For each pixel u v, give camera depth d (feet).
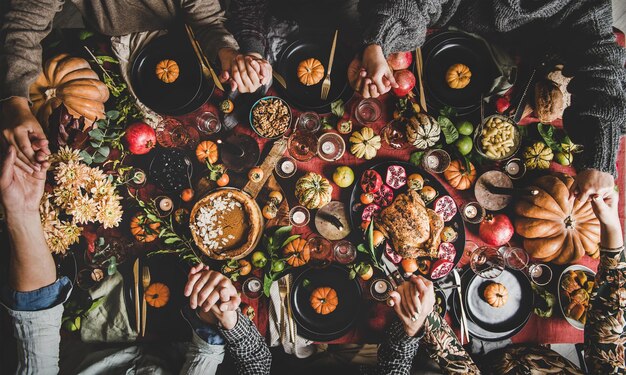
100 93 5.23
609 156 5.14
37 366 4.62
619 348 4.84
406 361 5.16
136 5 5.33
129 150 5.29
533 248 5.33
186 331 5.18
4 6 5.09
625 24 7.99
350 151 5.37
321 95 5.41
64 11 7.77
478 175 5.46
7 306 4.46
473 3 5.51
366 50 5.13
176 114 5.35
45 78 5.16
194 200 5.32
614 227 5.00
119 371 5.20
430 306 4.74
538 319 5.38
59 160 4.95
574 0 5.23
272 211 5.25
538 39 5.68
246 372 5.11
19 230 4.47
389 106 5.44
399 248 5.22
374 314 5.28
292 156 5.38
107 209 5.01
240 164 5.34
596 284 5.05
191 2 5.33
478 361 5.64
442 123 5.33
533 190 5.24
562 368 5.31
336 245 5.32
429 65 5.54
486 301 5.38
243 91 5.27
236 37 5.57
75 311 5.16
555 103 5.28
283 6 5.76
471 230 5.41
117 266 5.23
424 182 5.36
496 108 5.44
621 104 5.07
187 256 5.16
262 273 5.25
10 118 4.86
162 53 5.46
